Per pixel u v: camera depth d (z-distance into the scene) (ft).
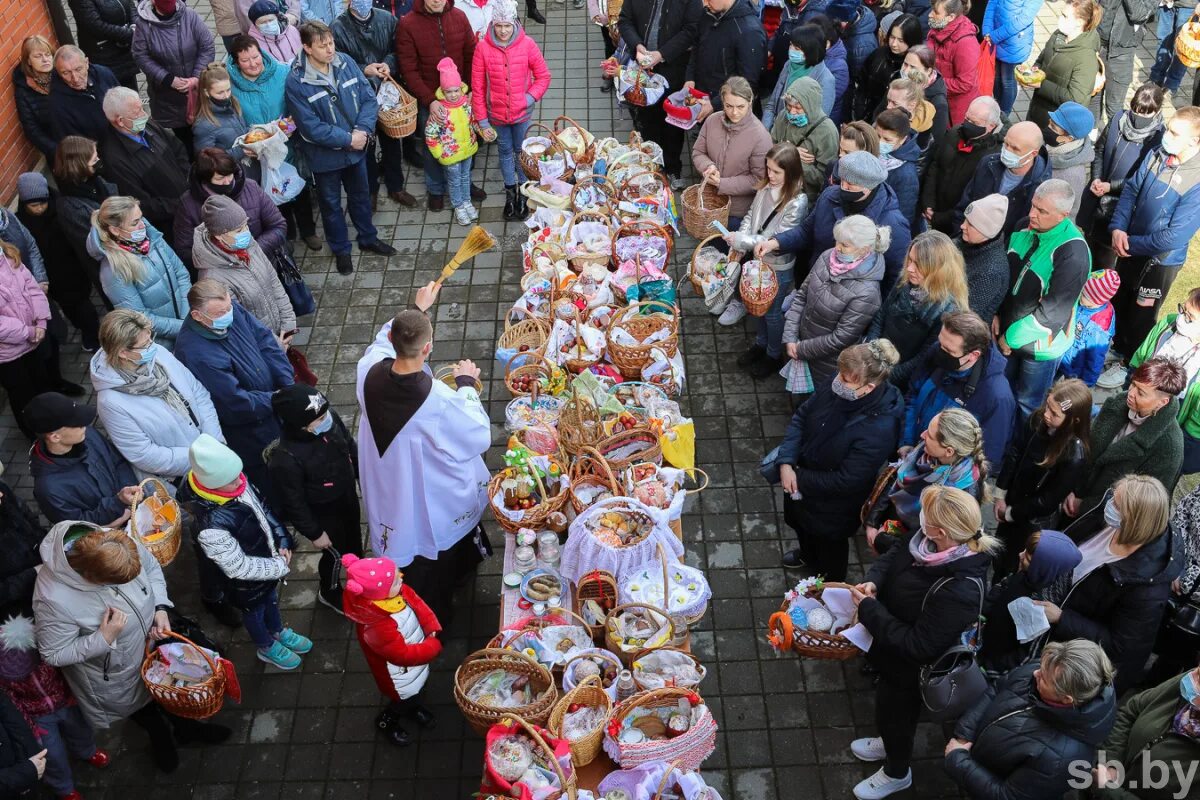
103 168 25.80
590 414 19.42
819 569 20.47
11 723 14.97
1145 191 23.52
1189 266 30.32
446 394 17.30
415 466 17.49
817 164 25.36
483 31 32.50
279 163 27.32
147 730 17.94
